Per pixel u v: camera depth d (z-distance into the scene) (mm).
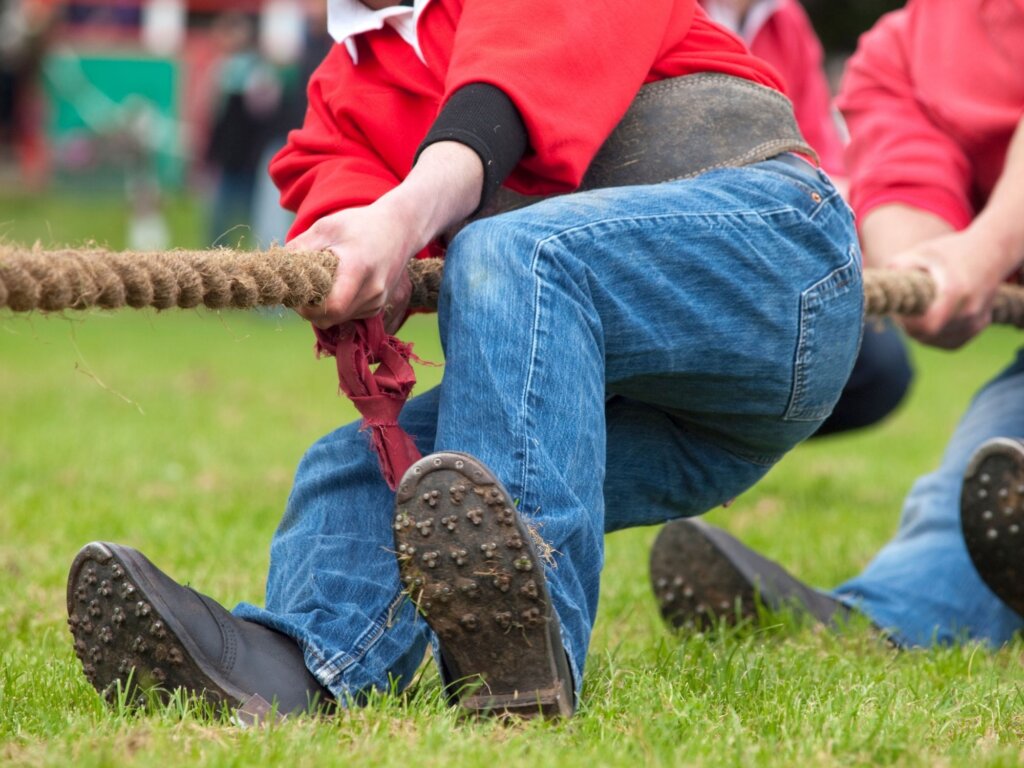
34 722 4578
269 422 15406
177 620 4488
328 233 4453
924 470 13688
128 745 4176
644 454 5293
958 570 6973
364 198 5008
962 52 7723
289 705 4555
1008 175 7258
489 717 4395
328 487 4914
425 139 4637
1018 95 7566
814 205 5043
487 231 4582
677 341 4770
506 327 4457
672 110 5121
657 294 4703
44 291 3969
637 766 4090
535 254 4523
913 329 7086
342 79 5273
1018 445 6309
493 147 4594
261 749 4098
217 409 16328
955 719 4910
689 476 5371
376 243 4406
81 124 48906
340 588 4762
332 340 4699
